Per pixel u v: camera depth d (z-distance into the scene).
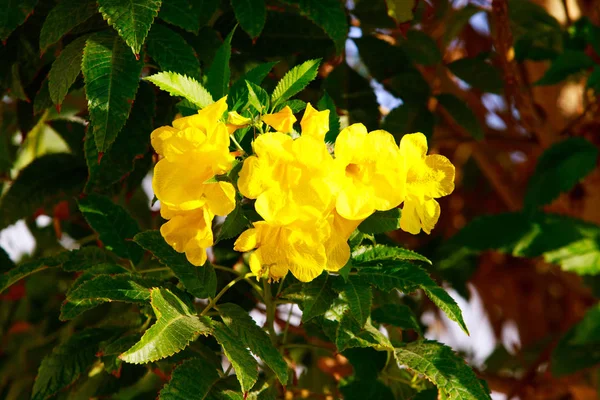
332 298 0.64
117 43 0.66
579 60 0.88
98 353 0.68
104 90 0.65
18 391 0.88
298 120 0.81
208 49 0.76
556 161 0.89
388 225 0.61
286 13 0.81
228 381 0.65
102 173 0.72
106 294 0.63
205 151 0.57
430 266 0.93
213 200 0.57
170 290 0.65
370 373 0.74
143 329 0.72
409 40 0.89
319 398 0.82
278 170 0.57
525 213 0.91
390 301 0.77
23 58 0.77
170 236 0.59
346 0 0.86
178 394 0.62
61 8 0.69
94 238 0.90
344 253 0.59
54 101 0.67
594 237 0.90
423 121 0.85
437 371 0.65
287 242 0.58
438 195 0.61
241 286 0.78
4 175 0.96
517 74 0.95
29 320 0.93
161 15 0.69
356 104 0.84
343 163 0.57
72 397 0.77
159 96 0.77
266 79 0.80
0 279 0.71
